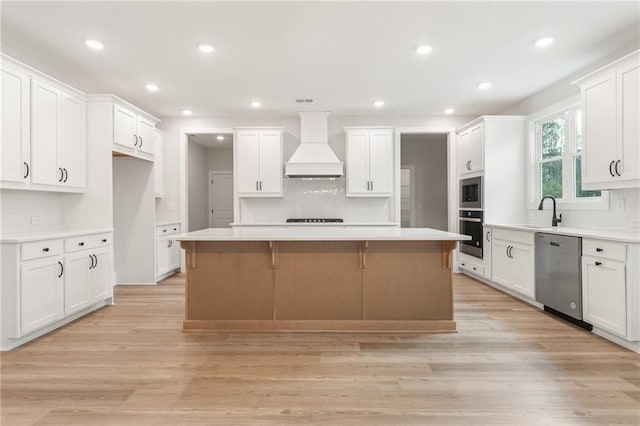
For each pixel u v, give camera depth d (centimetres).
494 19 290
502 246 453
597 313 299
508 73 406
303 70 393
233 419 186
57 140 357
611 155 307
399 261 323
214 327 323
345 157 596
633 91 285
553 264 354
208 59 364
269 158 564
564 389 215
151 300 427
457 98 499
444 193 786
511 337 302
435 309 322
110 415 189
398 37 319
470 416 188
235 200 572
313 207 598
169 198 595
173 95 480
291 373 237
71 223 407
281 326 324
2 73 293
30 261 292
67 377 232
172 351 275
